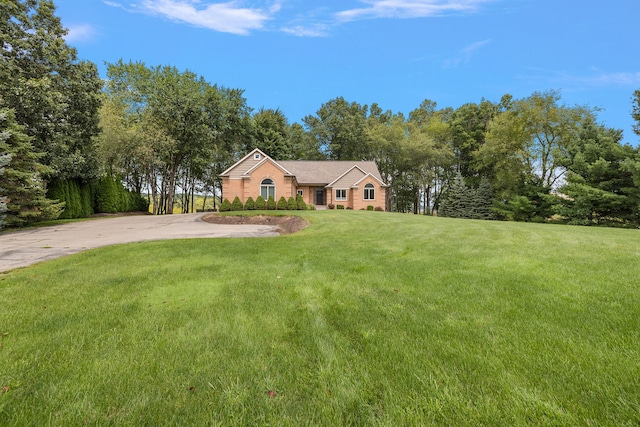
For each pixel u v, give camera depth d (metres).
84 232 11.69
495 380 1.90
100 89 18.73
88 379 1.97
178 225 14.69
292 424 1.60
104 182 24.58
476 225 10.95
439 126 36.78
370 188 28.27
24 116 14.86
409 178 39.00
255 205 22.78
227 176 25.70
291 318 3.02
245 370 2.09
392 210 42.72
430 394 1.80
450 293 3.65
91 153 20.11
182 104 26.22
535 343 2.36
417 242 7.48
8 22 14.68
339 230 10.30
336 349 2.38
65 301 3.57
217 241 8.36
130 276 4.68
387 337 2.56
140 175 32.19
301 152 43.81
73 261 5.85
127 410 1.70
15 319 3.00
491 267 4.80
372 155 40.62
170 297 3.72
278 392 1.87
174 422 1.62
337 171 30.86
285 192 24.69
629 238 7.50
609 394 1.74
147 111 25.59
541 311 3.01
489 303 3.28
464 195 31.36
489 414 1.62
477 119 36.41
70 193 19.70
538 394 1.76
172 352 2.34
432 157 34.34
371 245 7.30
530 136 25.98
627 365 2.02
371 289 3.93
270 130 37.81
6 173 12.49
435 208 43.41
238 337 2.61
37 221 15.43
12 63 14.38
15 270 5.22
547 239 7.46
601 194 19.67
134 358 2.25
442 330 2.65
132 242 8.51
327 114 42.84
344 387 1.90
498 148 27.23
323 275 4.68
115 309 3.30
